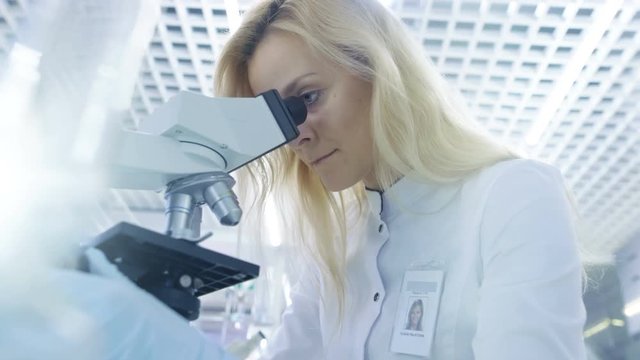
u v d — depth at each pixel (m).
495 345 0.85
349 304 1.28
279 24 1.18
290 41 1.17
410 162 1.18
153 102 2.19
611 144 3.01
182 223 0.82
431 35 2.17
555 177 1.08
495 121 2.75
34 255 0.49
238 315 2.52
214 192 0.85
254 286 2.37
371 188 1.34
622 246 3.69
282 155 1.53
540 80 2.46
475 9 2.06
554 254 0.91
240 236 1.55
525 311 0.85
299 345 1.41
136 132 0.81
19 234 0.49
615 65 2.38
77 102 0.57
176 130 0.84
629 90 2.54
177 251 0.63
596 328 3.07
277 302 2.35
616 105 2.66
